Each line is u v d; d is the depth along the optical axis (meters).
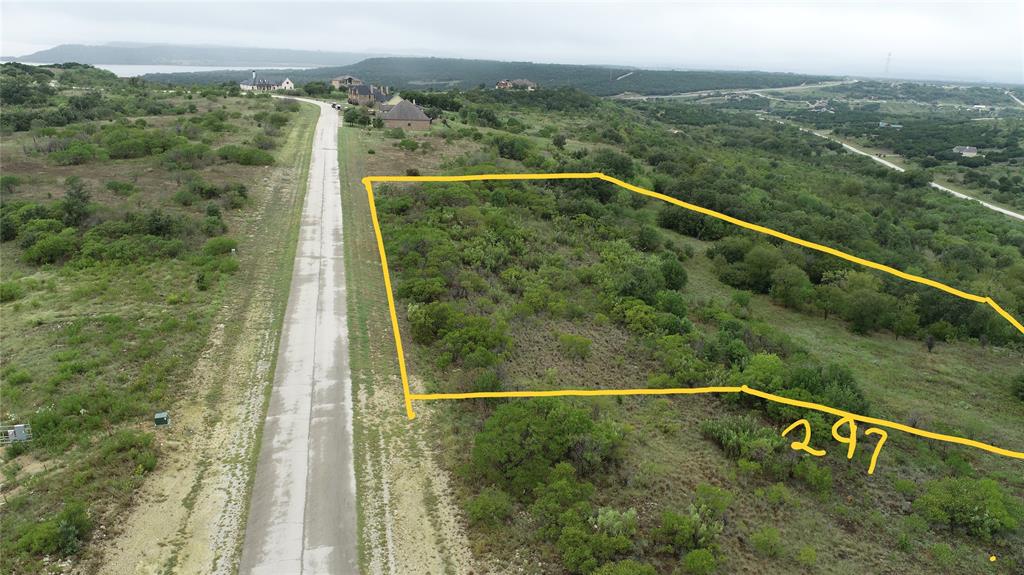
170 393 25.48
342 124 92.94
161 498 20.12
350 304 34.94
